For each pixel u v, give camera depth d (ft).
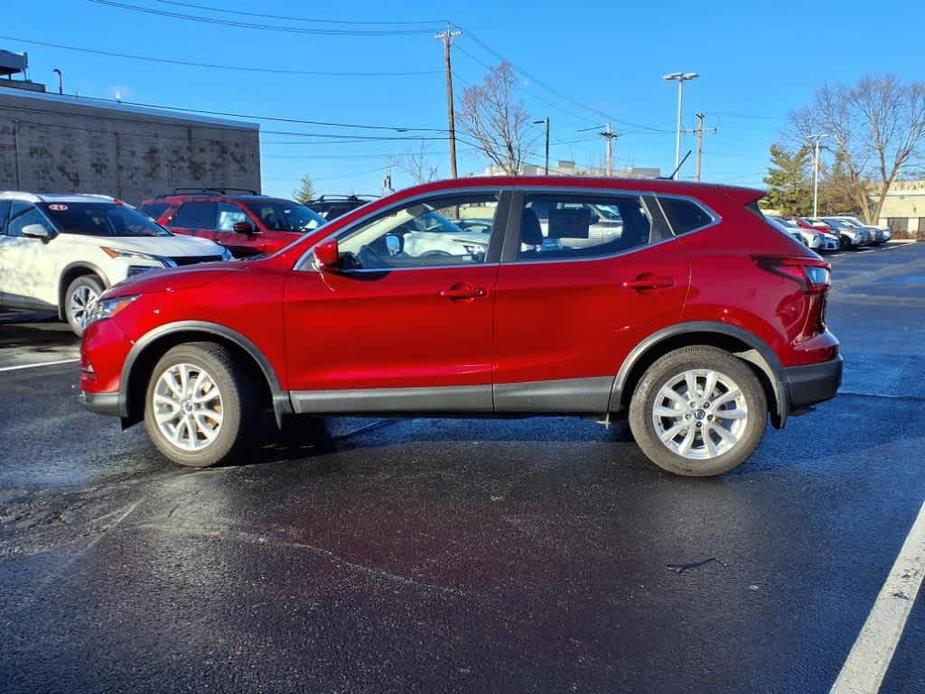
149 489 15.20
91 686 9.03
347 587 11.35
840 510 14.15
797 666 9.36
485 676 9.20
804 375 15.39
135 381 16.42
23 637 10.03
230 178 142.41
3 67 143.13
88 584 11.42
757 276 15.12
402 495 14.92
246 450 16.62
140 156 127.85
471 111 146.20
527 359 15.37
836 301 48.06
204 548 12.62
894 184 238.48
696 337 15.66
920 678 9.12
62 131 117.08
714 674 9.22
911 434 18.86
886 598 10.96
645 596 11.06
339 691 8.93
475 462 16.84
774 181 249.14
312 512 14.10
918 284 59.93
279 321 15.44
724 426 15.65
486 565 12.03
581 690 8.92
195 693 8.90
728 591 11.19
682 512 14.06
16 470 16.28
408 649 9.77
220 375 15.88
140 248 31.78
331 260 14.88
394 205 15.88
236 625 10.32
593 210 15.57
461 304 15.20
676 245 15.35
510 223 15.57
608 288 15.08
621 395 15.52
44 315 40.52
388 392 15.57
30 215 34.09
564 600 10.96
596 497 14.79
